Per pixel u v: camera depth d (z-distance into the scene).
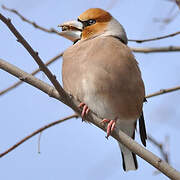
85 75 9.40
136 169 10.66
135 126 10.19
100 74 9.26
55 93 7.99
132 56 9.52
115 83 9.26
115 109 9.52
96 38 10.05
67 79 9.79
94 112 9.57
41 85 7.94
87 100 9.49
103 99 9.39
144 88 9.83
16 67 7.92
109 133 8.33
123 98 9.40
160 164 7.52
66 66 9.80
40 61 7.33
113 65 9.24
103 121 8.46
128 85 9.33
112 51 9.41
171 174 7.43
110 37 9.98
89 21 10.66
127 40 10.76
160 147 9.78
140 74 9.69
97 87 9.30
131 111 9.66
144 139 10.45
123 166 10.74
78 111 8.36
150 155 7.68
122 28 10.77
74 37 10.70
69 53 9.86
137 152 7.88
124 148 10.64
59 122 9.83
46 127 9.73
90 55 9.47
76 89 9.60
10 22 6.86
